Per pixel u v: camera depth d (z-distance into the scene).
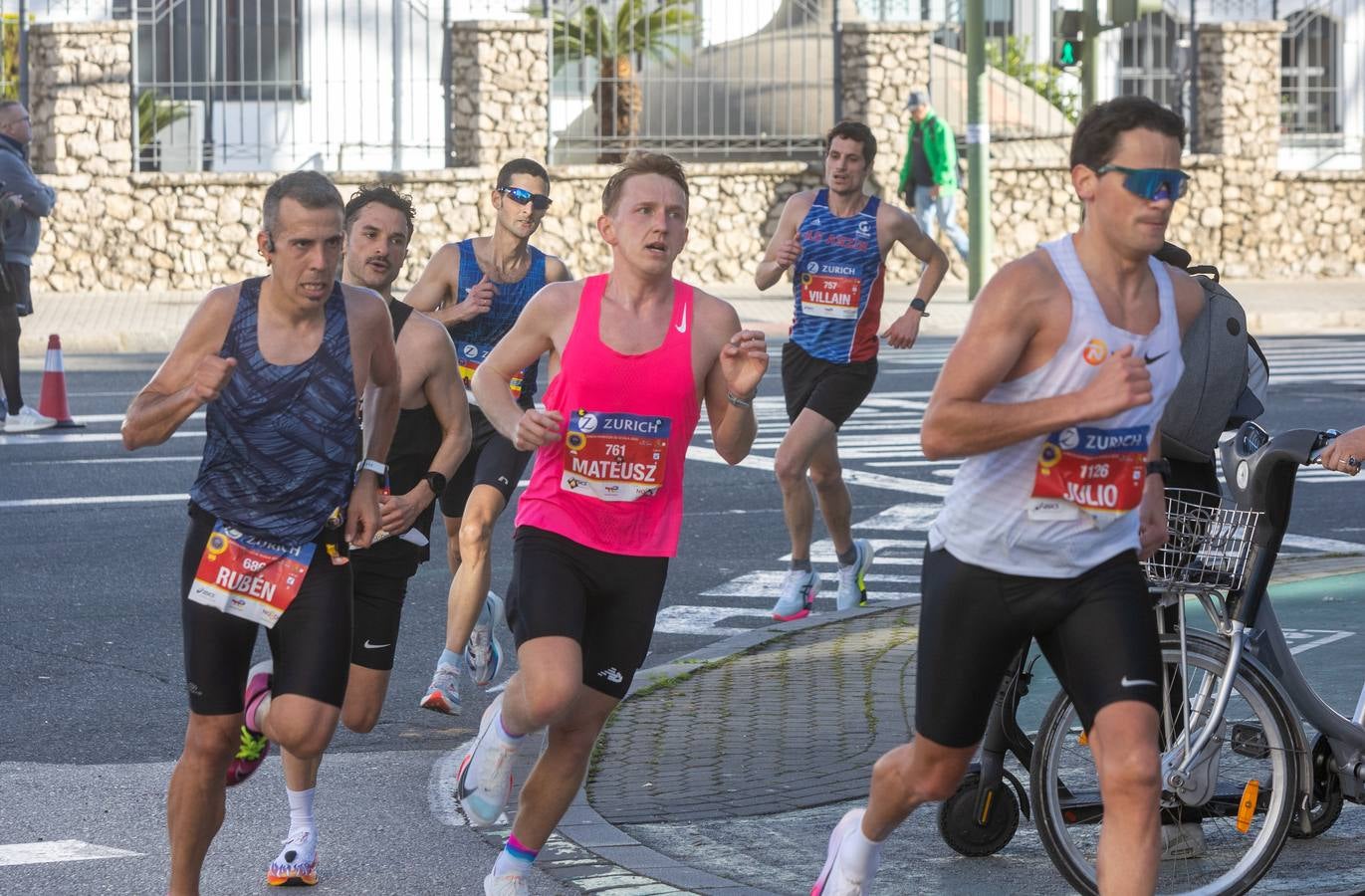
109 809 11.59
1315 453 9.51
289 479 9.11
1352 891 10.16
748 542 21.28
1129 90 64.31
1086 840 10.62
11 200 28.42
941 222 50.47
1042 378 8.02
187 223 48.47
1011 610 8.27
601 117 52.25
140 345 39.81
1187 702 9.90
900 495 24.22
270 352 9.15
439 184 49.59
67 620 17.22
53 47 47.09
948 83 53.81
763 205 52.25
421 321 11.96
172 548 20.45
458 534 14.85
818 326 17.73
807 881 10.36
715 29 53.22
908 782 8.69
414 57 52.81
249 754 9.99
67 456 26.28
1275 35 54.78
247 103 52.41
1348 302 48.66
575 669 9.18
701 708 13.91
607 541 9.52
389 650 11.49
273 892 10.15
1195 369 10.25
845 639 16.19
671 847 10.94
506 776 9.53
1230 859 10.22
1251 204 55.06
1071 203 54.22
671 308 9.56
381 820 11.45
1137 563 8.41
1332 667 14.83
